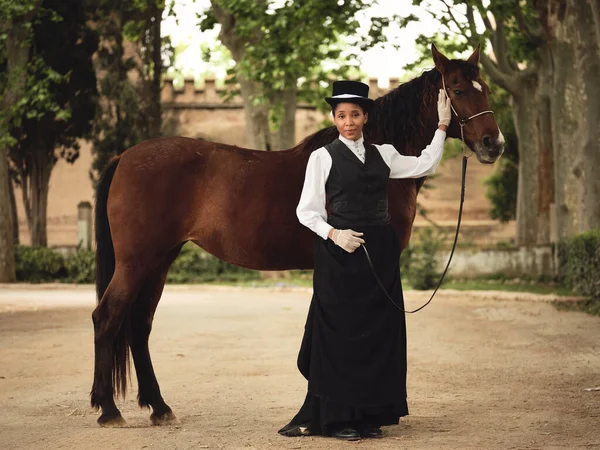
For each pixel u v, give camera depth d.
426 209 38.28
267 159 6.01
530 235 24.89
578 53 18.09
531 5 22.95
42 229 30.14
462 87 5.94
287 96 26.30
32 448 5.25
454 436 5.46
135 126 30.41
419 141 6.20
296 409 6.55
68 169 36.72
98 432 5.70
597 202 18.02
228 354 9.84
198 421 6.10
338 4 20.06
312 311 5.56
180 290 22.84
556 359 9.45
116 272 6.04
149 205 5.97
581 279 17.23
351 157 5.50
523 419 6.06
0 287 24.31
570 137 21.31
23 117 29.08
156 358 9.50
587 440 5.34
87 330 12.49
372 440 5.34
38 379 8.11
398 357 5.43
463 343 10.92
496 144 5.87
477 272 23.92
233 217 5.91
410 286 21.66
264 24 20.84
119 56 30.50
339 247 5.45
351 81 5.55
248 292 21.91
